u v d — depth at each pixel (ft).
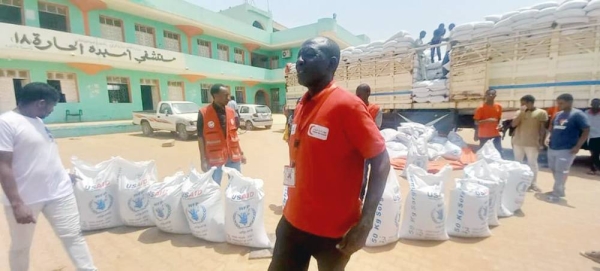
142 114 41.75
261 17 90.63
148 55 51.75
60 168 7.03
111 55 46.34
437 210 9.43
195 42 68.08
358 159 4.66
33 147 6.41
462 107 22.98
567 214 11.77
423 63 27.35
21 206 6.08
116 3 49.11
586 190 14.82
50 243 9.85
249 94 82.33
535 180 14.87
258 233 9.33
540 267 8.21
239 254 9.11
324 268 5.08
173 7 57.21
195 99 66.49
